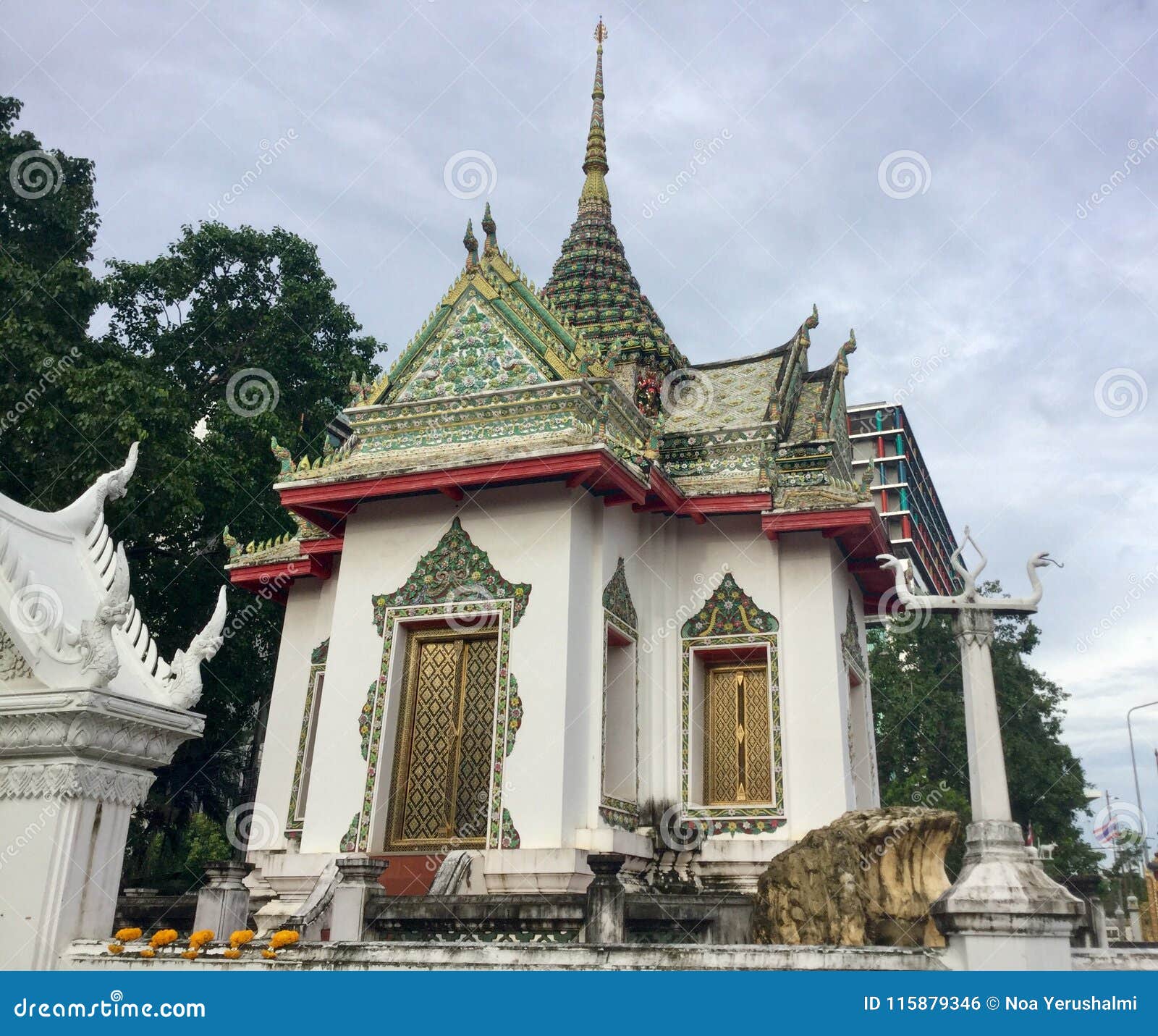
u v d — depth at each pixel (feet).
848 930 29.86
